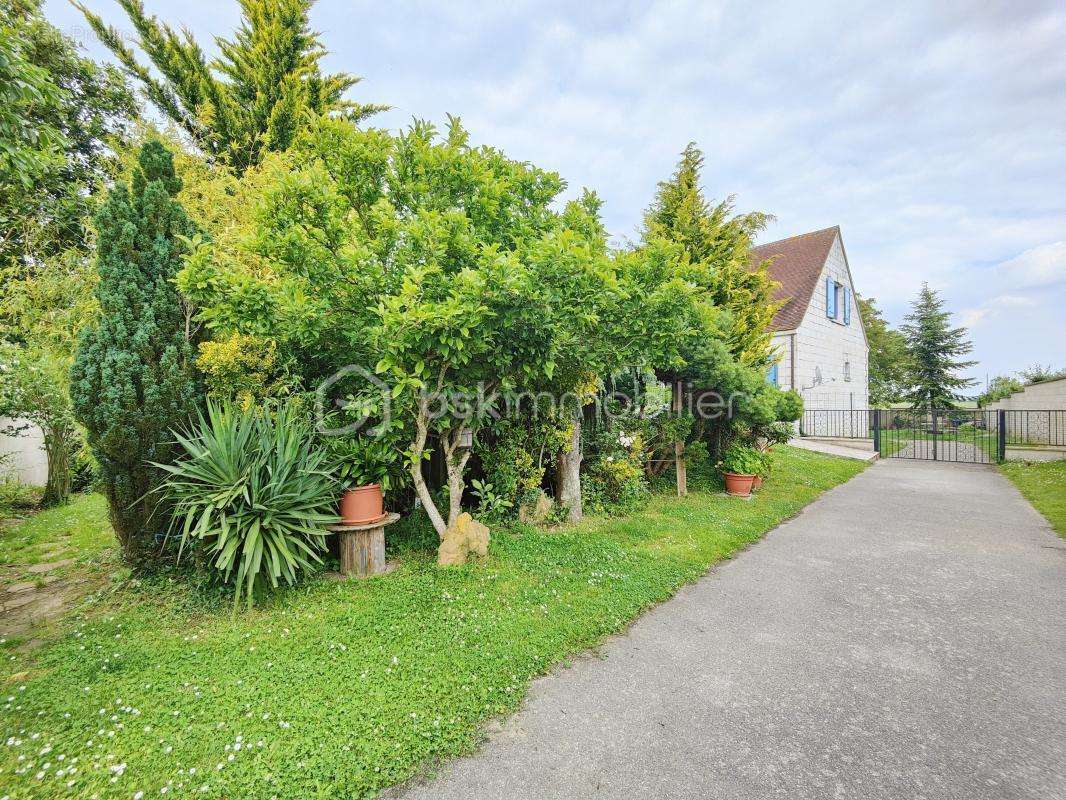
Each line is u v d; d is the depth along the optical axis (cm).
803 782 220
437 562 469
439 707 263
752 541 593
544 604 386
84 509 730
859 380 2206
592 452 729
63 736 242
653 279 489
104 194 769
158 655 315
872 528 654
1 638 340
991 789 215
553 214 587
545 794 212
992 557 530
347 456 465
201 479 403
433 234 415
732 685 295
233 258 628
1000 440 1284
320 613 369
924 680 300
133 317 444
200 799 204
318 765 222
